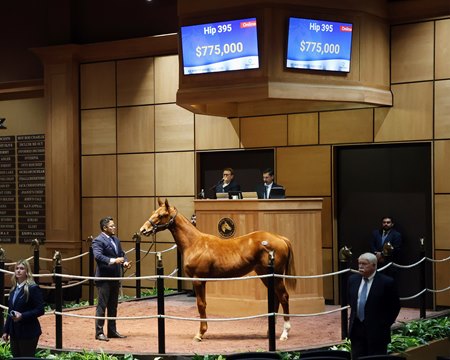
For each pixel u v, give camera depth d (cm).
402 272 1405
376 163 1438
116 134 1708
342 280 1096
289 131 1505
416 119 1384
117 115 1706
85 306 1420
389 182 1423
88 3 1744
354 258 1454
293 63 1305
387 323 810
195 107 1429
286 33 1301
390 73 1415
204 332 1089
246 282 1223
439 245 1358
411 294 1398
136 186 1684
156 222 1105
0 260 1193
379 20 1391
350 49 1345
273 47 1297
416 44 1388
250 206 1209
